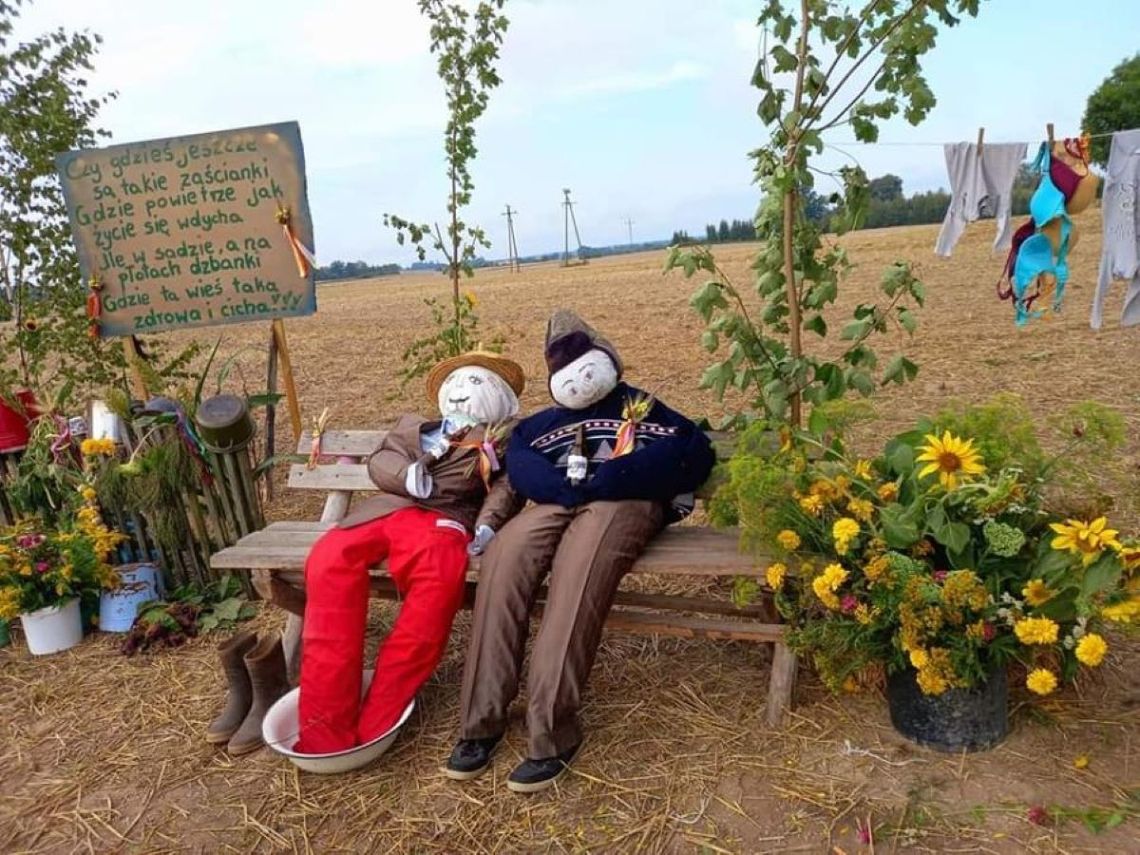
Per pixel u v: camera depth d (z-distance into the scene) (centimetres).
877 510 259
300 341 1552
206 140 455
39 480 432
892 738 269
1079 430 268
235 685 309
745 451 310
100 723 320
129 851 253
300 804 265
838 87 320
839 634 255
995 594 245
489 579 280
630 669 325
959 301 1252
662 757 272
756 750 272
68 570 372
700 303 343
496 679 271
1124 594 231
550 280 3566
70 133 522
